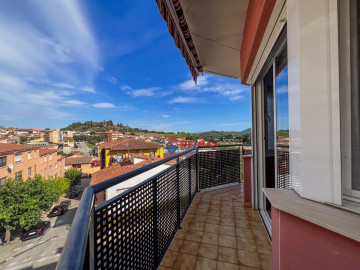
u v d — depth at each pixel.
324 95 0.65
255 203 2.45
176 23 1.67
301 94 0.73
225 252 1.55
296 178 0.79
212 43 2.46
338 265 0.53
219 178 3.68
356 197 0.60
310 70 0.69
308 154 0.71
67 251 0.34
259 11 1.19
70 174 26.78
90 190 0.67
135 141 25.39
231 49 2.63
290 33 0.83
